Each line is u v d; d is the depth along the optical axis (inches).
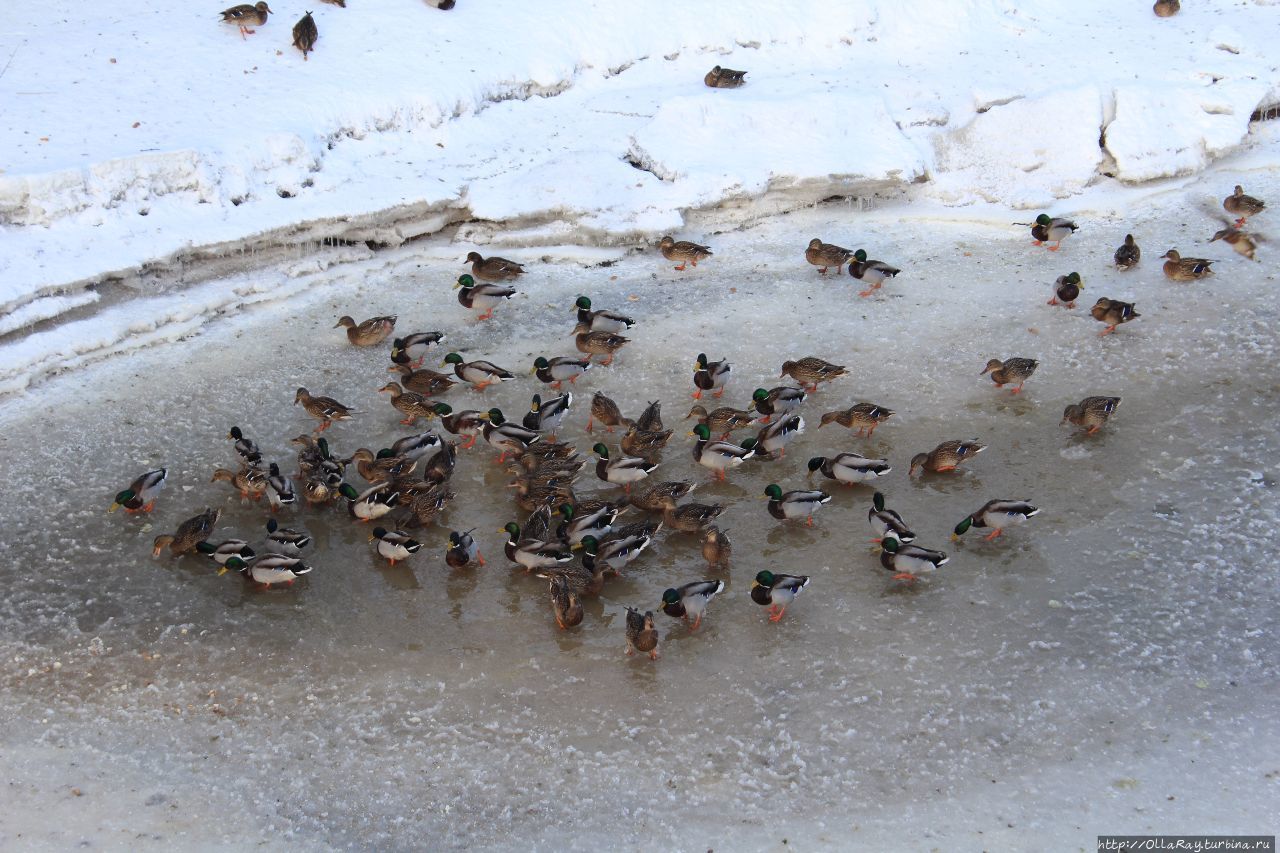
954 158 826.2
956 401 603.5
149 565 494.0
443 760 400.8
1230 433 565.0
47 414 582.9
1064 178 804.6
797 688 428.8
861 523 520.1
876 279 695.7
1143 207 786.2
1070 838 362.6
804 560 497.4
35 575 483.5
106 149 701.3
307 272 718.5
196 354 643.5
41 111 737.0
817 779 390.0
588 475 558.6
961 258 743.1
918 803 379.2
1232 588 468.8
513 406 610.9
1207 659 434.9
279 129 748.0
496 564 499.2
